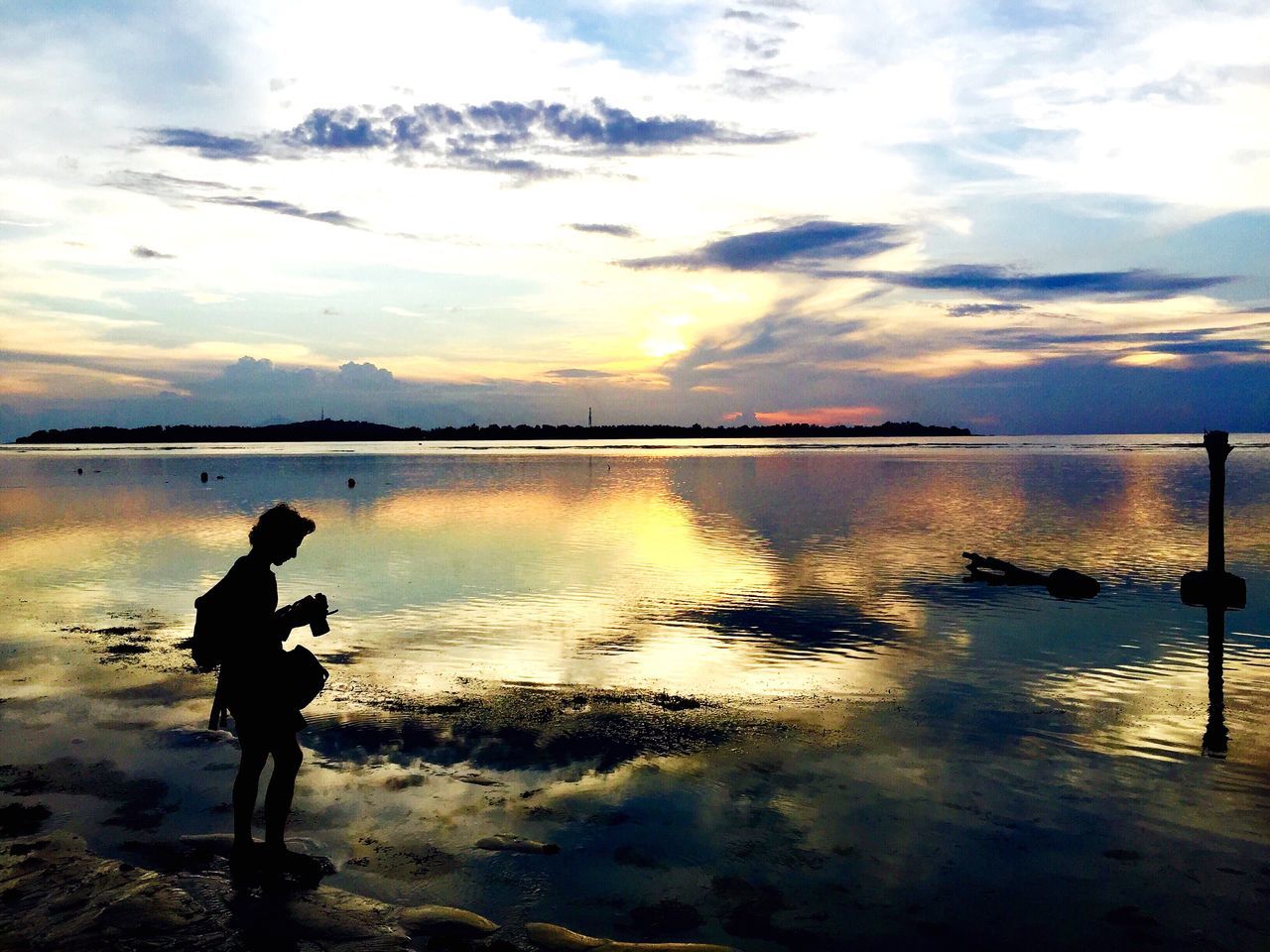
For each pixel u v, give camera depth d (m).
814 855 5.67
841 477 53.19
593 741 7.67
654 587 15.66
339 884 5.26
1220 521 14.71
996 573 16.97
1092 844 5.84
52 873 5.27
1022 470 60.81
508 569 17.77
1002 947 4.68
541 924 4.82
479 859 5.57
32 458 96.38
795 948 4.65
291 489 43.50
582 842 5.82
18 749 7.37
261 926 4.73
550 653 10.91
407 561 18.84
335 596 14.81
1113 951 4.65
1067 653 10.96
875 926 4.87
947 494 38.66
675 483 48.16
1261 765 7.21
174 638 11.41
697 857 5.63
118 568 17.77
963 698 9.02
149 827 5.96
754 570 17.61
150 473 60.75
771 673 9.95
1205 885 5.33
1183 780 6.90
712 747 7.55
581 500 36.28
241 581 5.50
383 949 4.55
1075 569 17.81
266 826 5.47
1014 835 5.95
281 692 5.46
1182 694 9.22
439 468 68.25
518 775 6.92
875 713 8.51
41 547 21.12
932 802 6.47
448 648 11.16
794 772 7.02
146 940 4.56
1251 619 13.04
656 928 4.83
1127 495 37.31
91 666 9.92
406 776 6.88
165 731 7.79
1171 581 16.47
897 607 13.90
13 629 11.98
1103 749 7.58
